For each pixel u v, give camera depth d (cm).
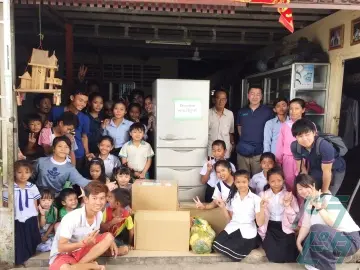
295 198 327
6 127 282
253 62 700
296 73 448
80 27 556
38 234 308
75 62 786
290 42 553
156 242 321
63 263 266
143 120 487
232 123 438
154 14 477
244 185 318
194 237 320
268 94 591
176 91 385
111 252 303
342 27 422
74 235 275
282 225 323
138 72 833
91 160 359
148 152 394
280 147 366
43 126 388
